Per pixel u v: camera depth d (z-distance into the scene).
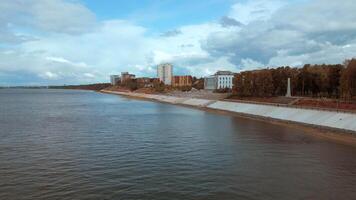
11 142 71.19
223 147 66.25
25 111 153.25
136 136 79.38
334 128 85.69
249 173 47.84
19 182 43.28
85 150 62.78
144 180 44.25
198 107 180.50
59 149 63.72
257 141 73.12
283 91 170.38
